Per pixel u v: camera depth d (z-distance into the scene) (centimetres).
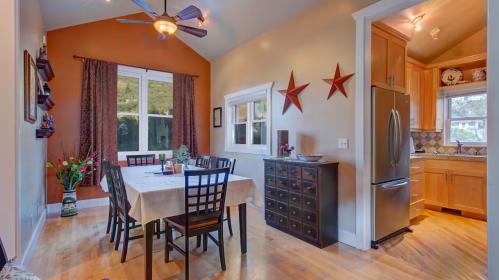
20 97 207
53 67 384
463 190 356
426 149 452
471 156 354
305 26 323
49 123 328
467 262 228
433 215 366
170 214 202
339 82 278
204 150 538
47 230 306
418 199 351
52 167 364
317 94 306
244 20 385
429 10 320
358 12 258
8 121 192
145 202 190
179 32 480
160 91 483
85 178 398
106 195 424
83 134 397
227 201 230
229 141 492
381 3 239
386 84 283
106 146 414
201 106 534
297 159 311
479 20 358
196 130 524
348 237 269
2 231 189
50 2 313
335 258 237
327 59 294
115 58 434
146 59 465
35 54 282
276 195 312
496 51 93
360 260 233
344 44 275
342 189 276
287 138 332
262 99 412
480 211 339
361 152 257
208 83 541
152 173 288
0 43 192
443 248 257
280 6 333
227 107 491
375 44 271
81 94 402
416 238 283
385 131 272
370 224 262
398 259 235
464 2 316
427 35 374
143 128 462
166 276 206
